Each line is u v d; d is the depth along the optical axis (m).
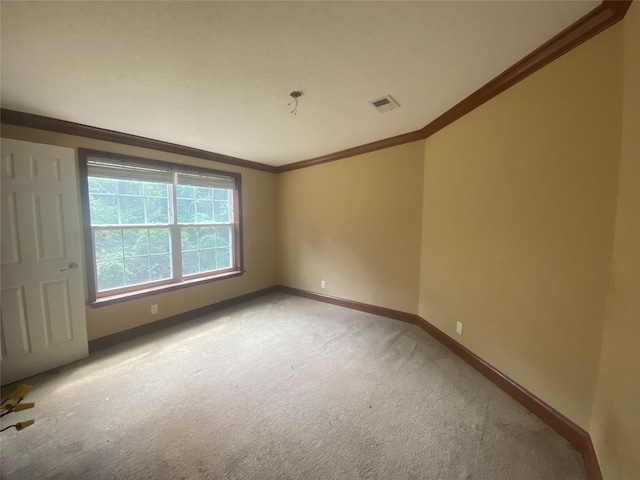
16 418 1.61
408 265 3.06
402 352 2.42
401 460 1.33
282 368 2.17
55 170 2.15
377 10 1.16
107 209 2.65
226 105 2.05
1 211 1.93
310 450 1.39
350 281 3.63
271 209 4.41
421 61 1.55
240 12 1.15
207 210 3.58
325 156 3.71
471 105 2.06
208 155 3.44
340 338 2.71
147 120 2.31
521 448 1.38
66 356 2.24
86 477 1.24
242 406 1.73
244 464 1.31
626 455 0.94
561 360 1.44
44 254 2.12
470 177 2.14
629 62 1.09
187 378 2.04
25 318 2.04
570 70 1.36
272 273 4.50
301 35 1.31
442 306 2.57
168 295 3.04
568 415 1.42
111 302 2.57
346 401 1.77
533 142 1.58
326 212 3.82
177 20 1.18
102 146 2.53
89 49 1.37
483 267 2.02
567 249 1.40
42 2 1.06
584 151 1.31
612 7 1.12
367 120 2.44
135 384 1.96
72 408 1.70
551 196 1.48
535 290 1.59
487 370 1.99
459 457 1.34
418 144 2.86
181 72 1.60
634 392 0.93
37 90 1.76
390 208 3.15
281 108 2.13
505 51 1.47
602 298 1.24
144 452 1.38
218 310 3.60
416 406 1.72
